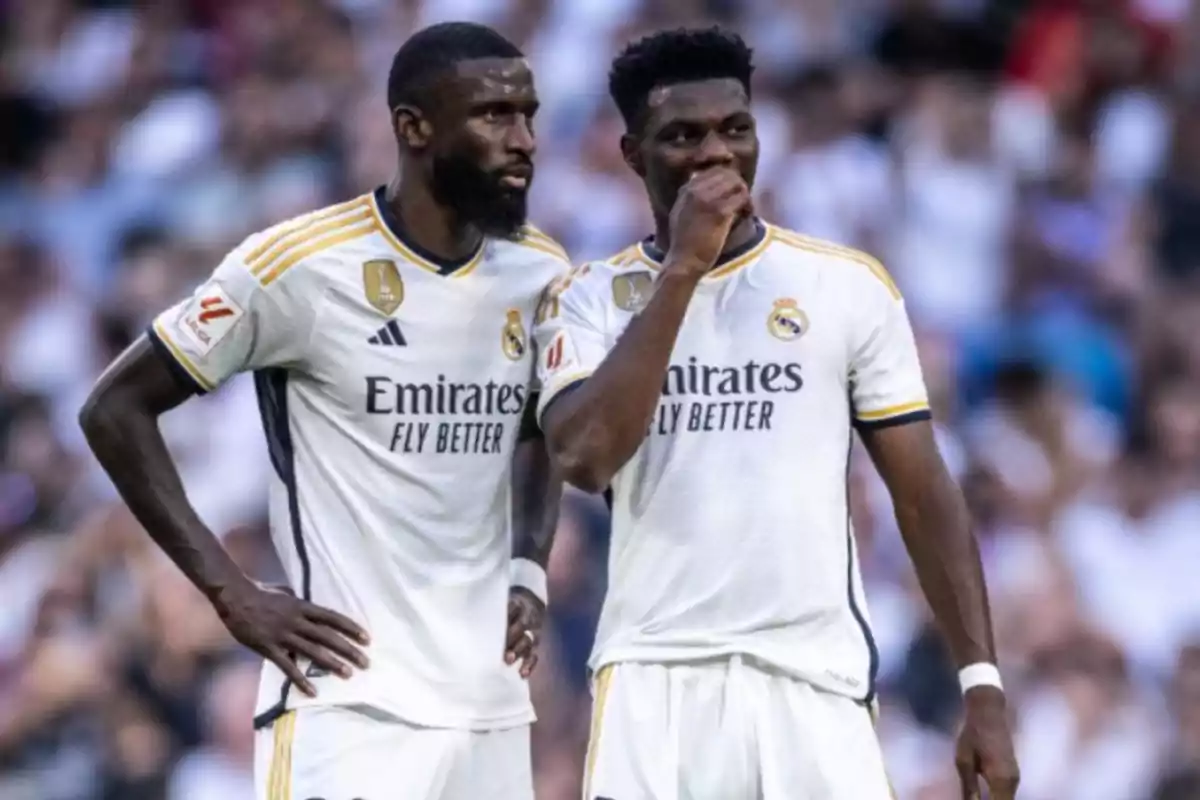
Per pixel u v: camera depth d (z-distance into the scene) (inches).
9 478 1817.2
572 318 856.3
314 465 868.6
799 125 1891.0
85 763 1507.1
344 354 861.2
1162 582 1567.4
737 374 836.0
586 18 2004.2
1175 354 1801.2
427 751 862.5
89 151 2092.8
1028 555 1519.4
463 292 874.1
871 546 1493.6
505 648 885.2
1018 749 1443.2
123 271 1961.1
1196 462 1640.0
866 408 848.3
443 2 2070.6
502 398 879.1
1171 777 1445.6
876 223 1833.2
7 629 1679.4
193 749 1510.8
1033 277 1839.3
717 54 830.5
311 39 2103.8
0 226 2046.0
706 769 824.3
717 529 829.8
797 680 828.0
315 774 853.2
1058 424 1619.1
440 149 861.2
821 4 1998.0
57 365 1923.0
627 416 797.2
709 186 805.9
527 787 892.0
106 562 1594.5
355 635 855.7
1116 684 1462.8
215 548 866.1
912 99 1941.4
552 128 1926.7
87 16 2239.2
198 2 2183.8
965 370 1755.7
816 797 821.9
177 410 1722.4
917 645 1450.5
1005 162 1913.1
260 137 2005.4
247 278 856.3
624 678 832.9
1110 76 2023.9
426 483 866.8
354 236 867.4
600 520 1486.2
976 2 2052.2
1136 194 1942.7
